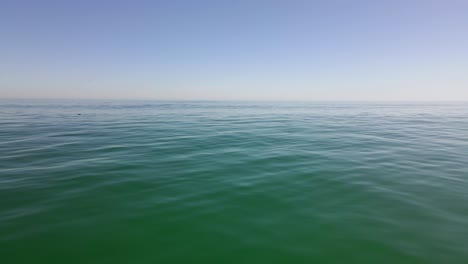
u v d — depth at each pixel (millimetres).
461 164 8922
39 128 17766
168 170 8172
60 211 5332
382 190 6547
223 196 6219
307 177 7574
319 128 18781
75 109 42750
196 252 4152
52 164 8664
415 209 5492
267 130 17547
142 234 4594
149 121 23750
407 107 57062
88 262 3871
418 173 7918
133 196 6148
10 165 8484
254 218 5188
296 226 4879
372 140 13688
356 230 4715
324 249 4203
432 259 3918
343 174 7832
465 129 18312
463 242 4309
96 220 5008
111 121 23438
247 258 4023
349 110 44906
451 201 5875
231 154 10383
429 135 15414
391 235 4539
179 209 5535
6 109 40062
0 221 4867
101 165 8609
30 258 3902
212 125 20594
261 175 7754
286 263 3908
